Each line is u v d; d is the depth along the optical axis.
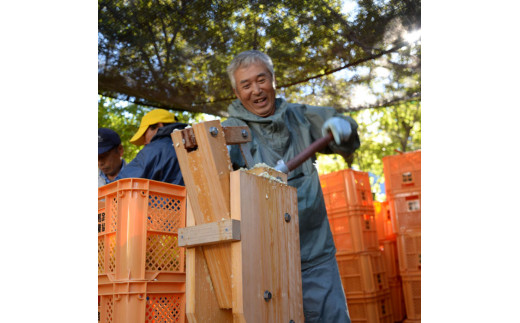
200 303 1.54
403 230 5.28
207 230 1.49
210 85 4.34
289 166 2.17
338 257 5.07
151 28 3.77
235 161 2.74
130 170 2.56
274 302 1.55
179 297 2.16
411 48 4.04
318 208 2.79
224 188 1.50
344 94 4.59
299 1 3.60
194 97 4.45
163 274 2.12
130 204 2.08
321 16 3.72
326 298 2.66
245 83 2.81
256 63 2.81
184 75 4.21
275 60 4.18
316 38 3.92
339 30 3.83
